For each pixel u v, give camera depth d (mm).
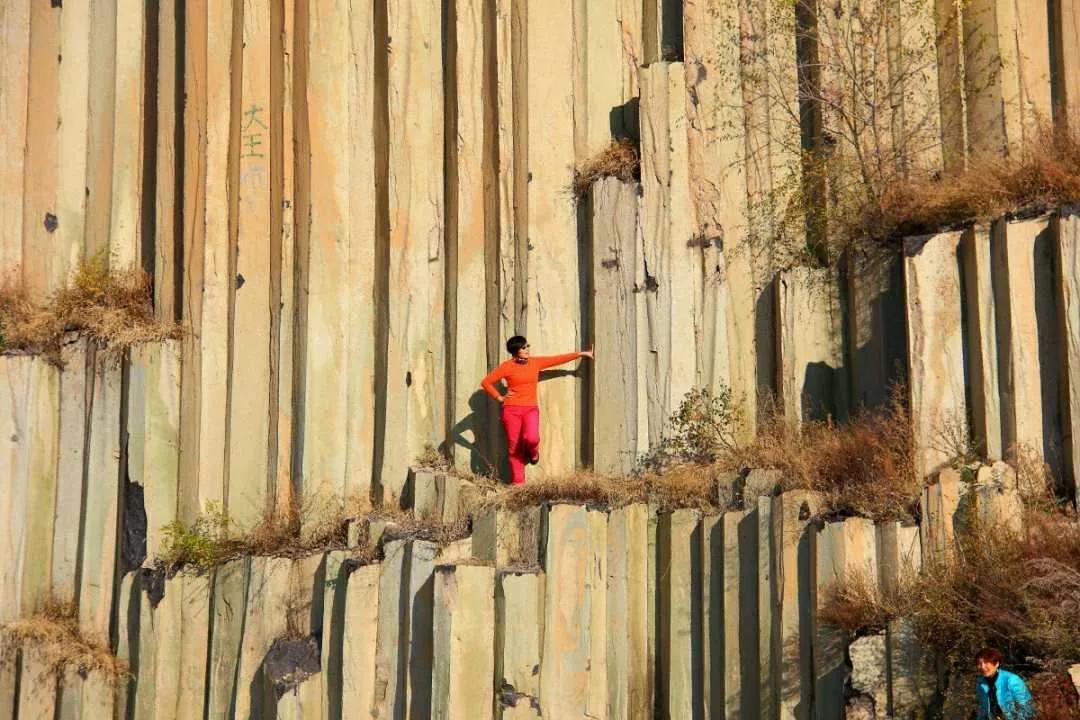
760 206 56375
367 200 57219
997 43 55781
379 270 56719
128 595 54938
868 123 56000
